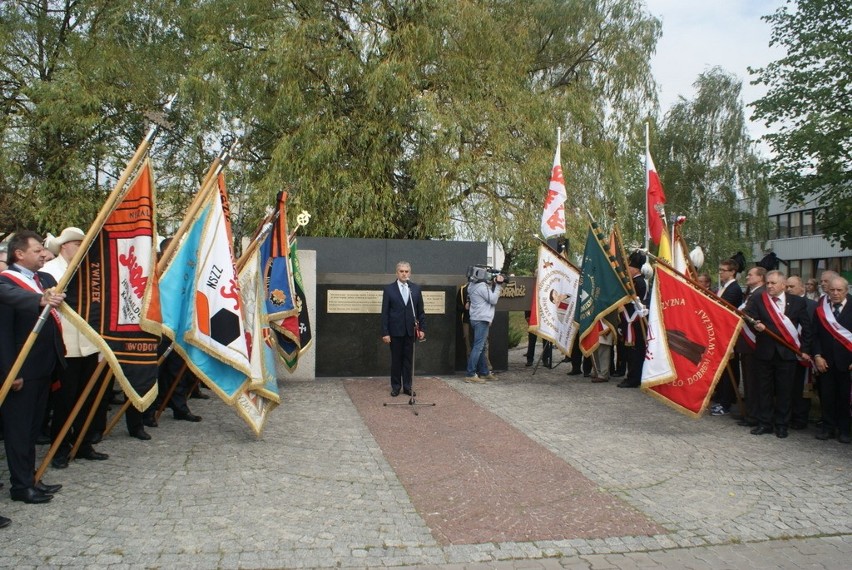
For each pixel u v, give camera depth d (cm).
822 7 2319
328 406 895
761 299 793
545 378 1167
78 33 1997
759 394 796
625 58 1984
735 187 3909
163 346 726
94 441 655
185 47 2000
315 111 1716
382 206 1719
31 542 447
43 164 1922
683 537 488
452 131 1644
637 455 689
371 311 1155
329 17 1755
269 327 892
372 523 497
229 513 507
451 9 1725
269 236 975
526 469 635
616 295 1000
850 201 2277
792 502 563
